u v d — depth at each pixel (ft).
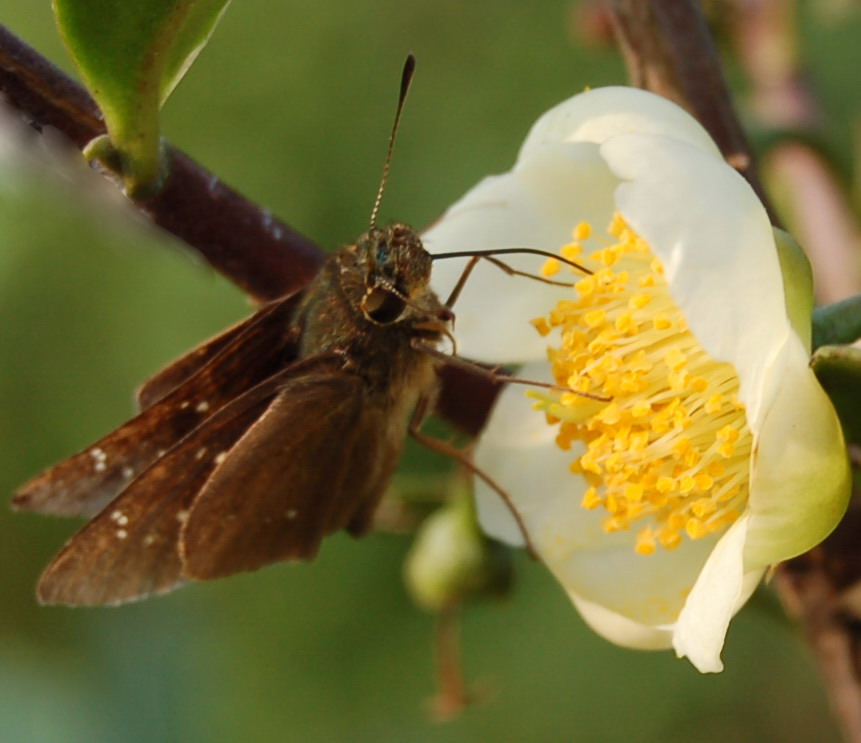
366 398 0.55
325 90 1.18
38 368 1.11
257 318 0.54
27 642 0.92
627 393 0.53
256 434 0.54
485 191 0.55
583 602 0.53
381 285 0.54
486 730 1.03
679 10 0.53
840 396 0.49
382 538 1.05
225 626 1.02
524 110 1.14
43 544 1.02
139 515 0.53
